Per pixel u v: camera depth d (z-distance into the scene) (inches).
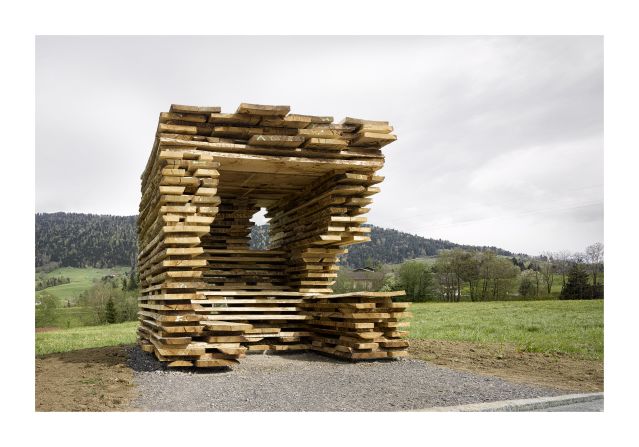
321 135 443.5
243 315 499.5
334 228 476.7
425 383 354.9
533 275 2297.0
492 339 642.2
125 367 402.6
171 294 391.9
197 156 414.0
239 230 589.6
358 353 439.8
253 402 300.2
